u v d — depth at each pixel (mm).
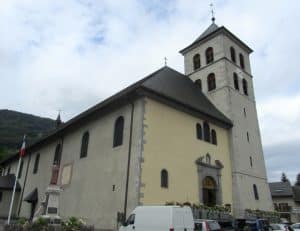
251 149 28875
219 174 23797
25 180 34406
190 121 22875
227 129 27328
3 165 45094
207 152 23391
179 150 20828
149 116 19625
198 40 34969
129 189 18000
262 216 25000
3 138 79938
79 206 22047
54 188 21344
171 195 18938
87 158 23531
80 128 26312
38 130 93938
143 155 18266
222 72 30812
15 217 30688
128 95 20250
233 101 29422
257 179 27812
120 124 21297
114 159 20375
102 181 20734
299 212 43344
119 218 17797
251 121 31031
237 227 16781
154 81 23359
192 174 21141
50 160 30047
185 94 25797
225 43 32688
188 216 13562
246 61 35594
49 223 16203
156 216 13367
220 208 20391
